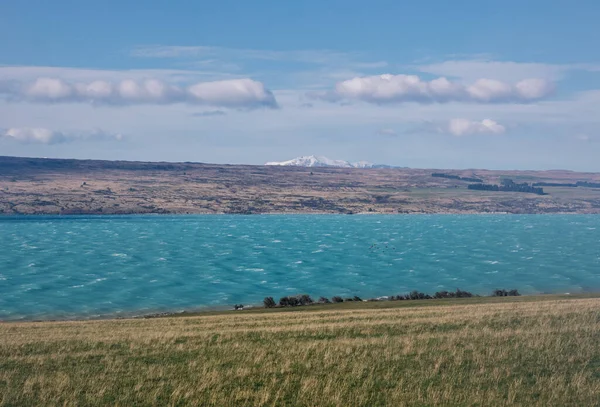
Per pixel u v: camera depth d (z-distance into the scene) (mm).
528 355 21516
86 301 81938
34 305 78500
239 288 94812
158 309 76625
